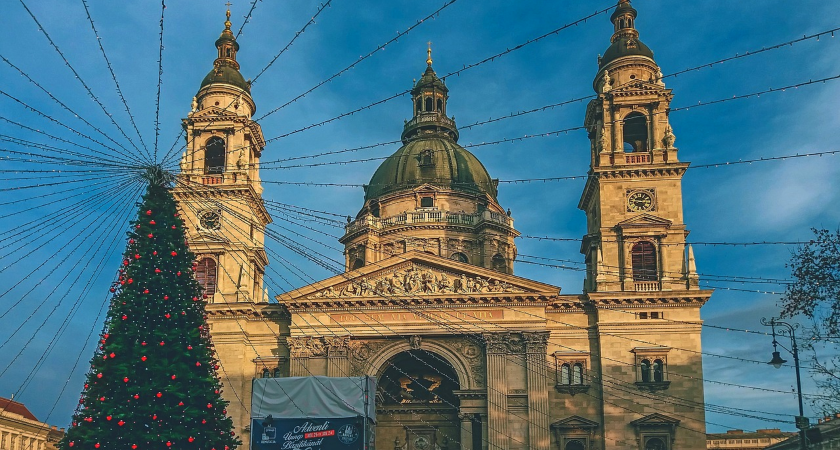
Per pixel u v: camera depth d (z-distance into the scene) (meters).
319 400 58.00
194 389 56.75
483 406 83.19
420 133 124.69
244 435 85.25
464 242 110.56
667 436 81.00
